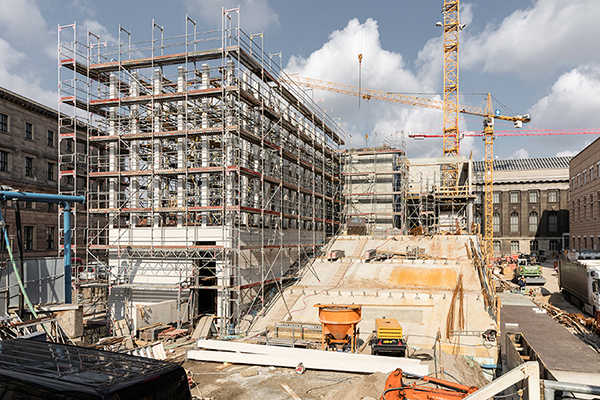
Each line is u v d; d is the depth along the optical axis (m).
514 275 57.59
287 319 29.14
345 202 60.31
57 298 27.22
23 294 22.31
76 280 33.66
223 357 18.47
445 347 23.25
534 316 30.16
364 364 16.45
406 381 15.07
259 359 17.89
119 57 34.16
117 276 32.72
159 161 33.53
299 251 41.16
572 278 38.19
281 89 40.19
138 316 26.38
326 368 16.98
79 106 37.03
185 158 33.16
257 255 35.19
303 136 46.44
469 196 58.50
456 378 16.83
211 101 35.91
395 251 46.12
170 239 32.41
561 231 91.25
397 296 31.42
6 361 9.04
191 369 17.67
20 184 43.47
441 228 61.41
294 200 45.91
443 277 35.81
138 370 8.85
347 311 20.06
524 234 94.12
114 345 24.22
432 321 27.06
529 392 6.89
